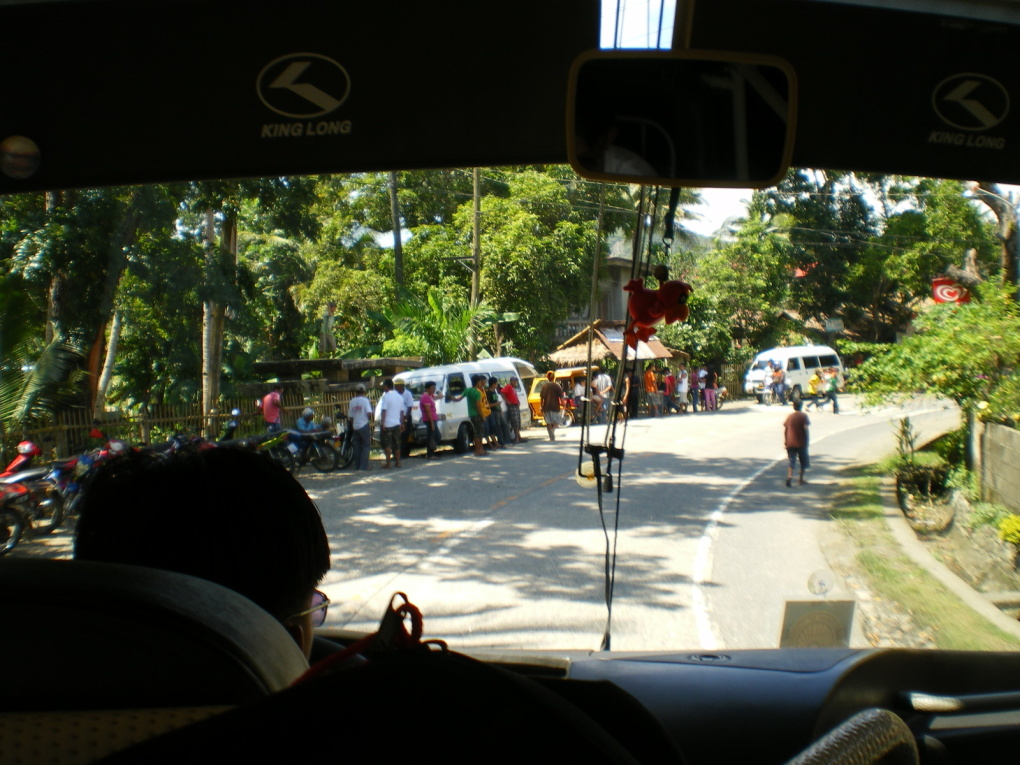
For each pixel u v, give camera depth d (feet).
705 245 93.86
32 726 2.66
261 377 55.36
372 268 63.82
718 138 6.17
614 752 2.10
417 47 7.54
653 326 7.45
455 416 58.39
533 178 37.19
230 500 3.85
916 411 42.78
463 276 62.64
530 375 70.03
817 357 93.81
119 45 7.24
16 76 7.21
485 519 32.17
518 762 2.12
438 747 2.14
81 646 2.65
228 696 2.68
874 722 2.89
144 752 2.17
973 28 7.77
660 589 21.54
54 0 6.89
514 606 20.06
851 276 62.80
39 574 2.71
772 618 18.92
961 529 30.94
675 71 6.15
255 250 54.60
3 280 22.54
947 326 34.32
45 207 21.02
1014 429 30.58
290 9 7.34
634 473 44.34
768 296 88.69
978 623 17.37
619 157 6.18
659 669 7.25
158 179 7.67
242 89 7.51
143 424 39.68
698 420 77.82
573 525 30.71
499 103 7.76
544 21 7.50
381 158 7.82
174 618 2.63
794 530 29.07
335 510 34.55
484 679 2.17
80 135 7.42
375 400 62.13
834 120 8.09
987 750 6.50
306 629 4.12
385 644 3.15
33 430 33.19
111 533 3.82
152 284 27.58
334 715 2.17
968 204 31.60
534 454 54.24
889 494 35.99
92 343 32.71
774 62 6.09
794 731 6.19
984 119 8.07
